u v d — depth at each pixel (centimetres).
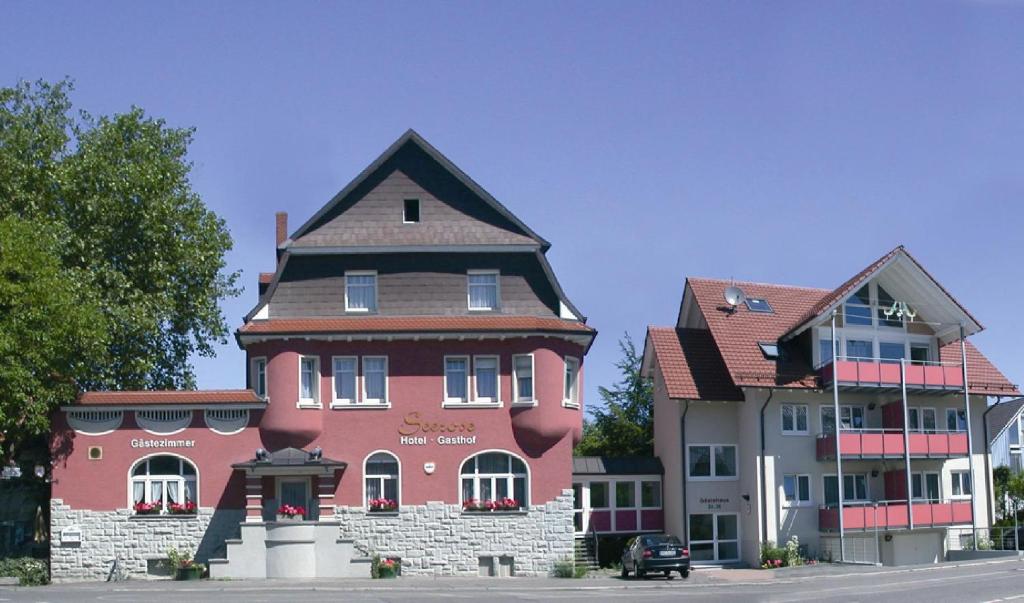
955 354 5153
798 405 4722
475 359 4069
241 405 3953
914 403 4988
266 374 3984
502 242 4172
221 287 5012
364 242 4150
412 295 4141
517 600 2873
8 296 3622
